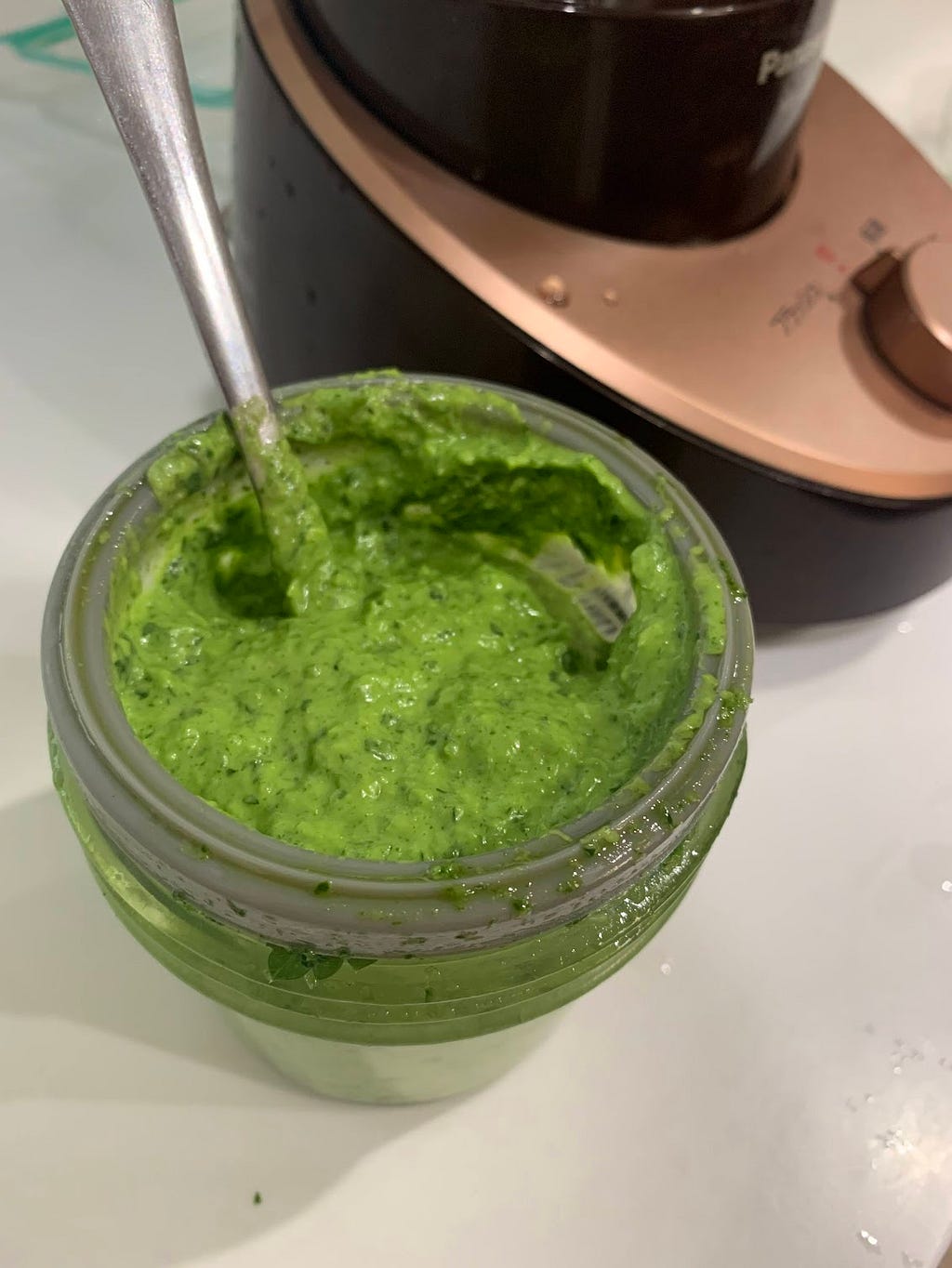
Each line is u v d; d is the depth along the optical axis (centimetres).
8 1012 15
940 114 31
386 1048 12
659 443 17
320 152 17
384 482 17
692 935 17
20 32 29
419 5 15
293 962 11
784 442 17
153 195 14
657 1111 15
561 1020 15
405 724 14
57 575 13
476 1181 14
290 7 18
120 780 11
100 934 16
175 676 14
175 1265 13
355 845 12
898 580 19
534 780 13
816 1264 14
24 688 19
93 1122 14
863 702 20
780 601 19
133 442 22
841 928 17
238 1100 15
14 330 24
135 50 14
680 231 17
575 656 16
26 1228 14
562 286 17
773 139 17
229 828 11
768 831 18
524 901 10
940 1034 16
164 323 25
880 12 33
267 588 17
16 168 28
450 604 16
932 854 18
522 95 15
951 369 17
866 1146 15
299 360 21
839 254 18
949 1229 14
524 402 15
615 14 14
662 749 12
